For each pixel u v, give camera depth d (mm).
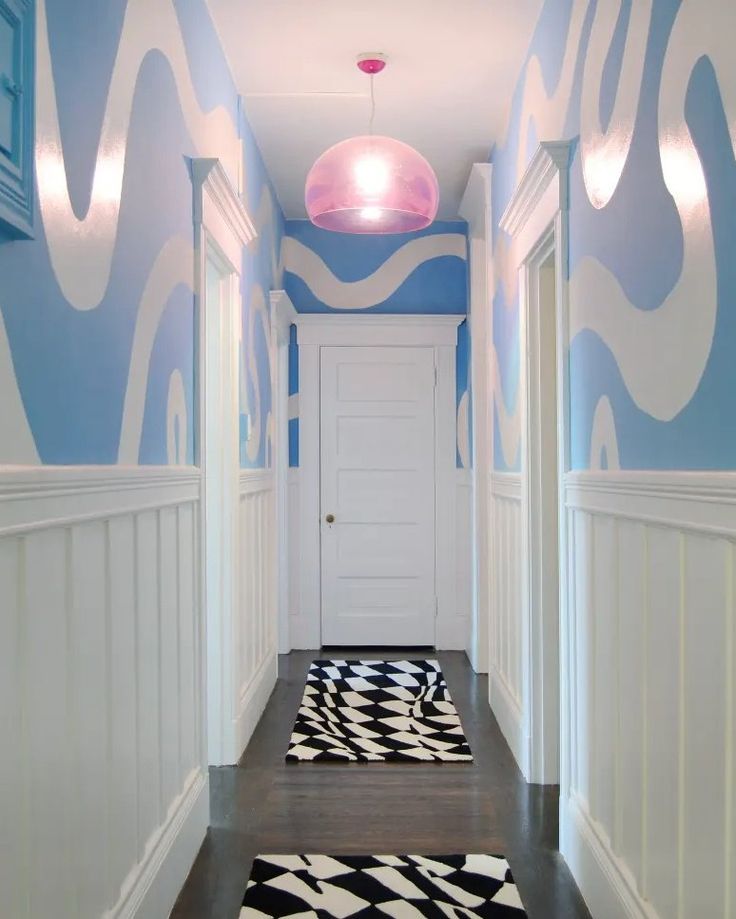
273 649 4855
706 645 1601
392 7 3234
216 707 3586
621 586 2166
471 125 4340
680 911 1736
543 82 3229
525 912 2373
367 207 3418
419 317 5898
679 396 1754
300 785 3352
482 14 3291
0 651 1391
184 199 2775
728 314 1505
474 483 5242
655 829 1898
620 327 2186
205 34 3174
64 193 1714
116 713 1990
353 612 5977
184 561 2684
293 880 2553
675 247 1774
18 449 1487
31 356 1547
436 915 2354
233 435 3572
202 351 2928
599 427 2400
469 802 3180
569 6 2801
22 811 1476
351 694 4688
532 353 3447
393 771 3514
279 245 5555
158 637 2363
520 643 3600
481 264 5219
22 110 1422
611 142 2268
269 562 4750
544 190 3057
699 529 1604
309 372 5961
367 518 5977
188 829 2627
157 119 2447
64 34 1714
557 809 3113
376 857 2711
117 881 1996
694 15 1658
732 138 1480
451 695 4672
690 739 1686
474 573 5258
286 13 3264
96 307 1913
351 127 4336
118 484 1971
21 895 1475
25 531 1460
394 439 5969
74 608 1716
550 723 3375
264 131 4375
